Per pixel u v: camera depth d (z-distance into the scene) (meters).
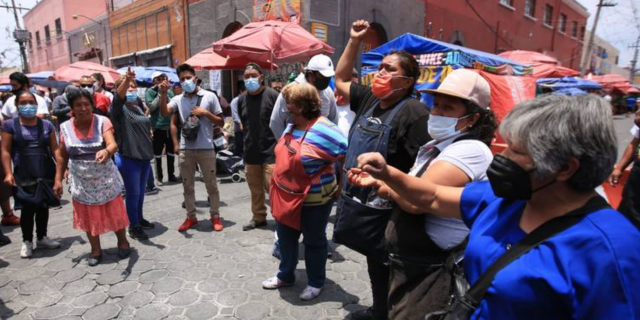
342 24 9.34
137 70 11.28
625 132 13.95
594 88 16.23
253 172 4.21
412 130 1.99
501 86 6.29
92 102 3.34
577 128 0.86
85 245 3.96
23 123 3.50
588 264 0.85
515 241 1.02
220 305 2.84
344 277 3.29
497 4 16.00
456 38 13.77
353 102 2.57
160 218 4.74
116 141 3.88
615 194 3.88
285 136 2.71
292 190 2.65
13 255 3.72
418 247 1.63
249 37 5.34
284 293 3.01
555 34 22.44
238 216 4.82
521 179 0.96
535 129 0.91
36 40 28.77
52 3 24.42
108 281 3.19
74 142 3.27
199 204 5.31
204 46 12.16
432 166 1.53
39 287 3.10
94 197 3.35
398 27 10.93
